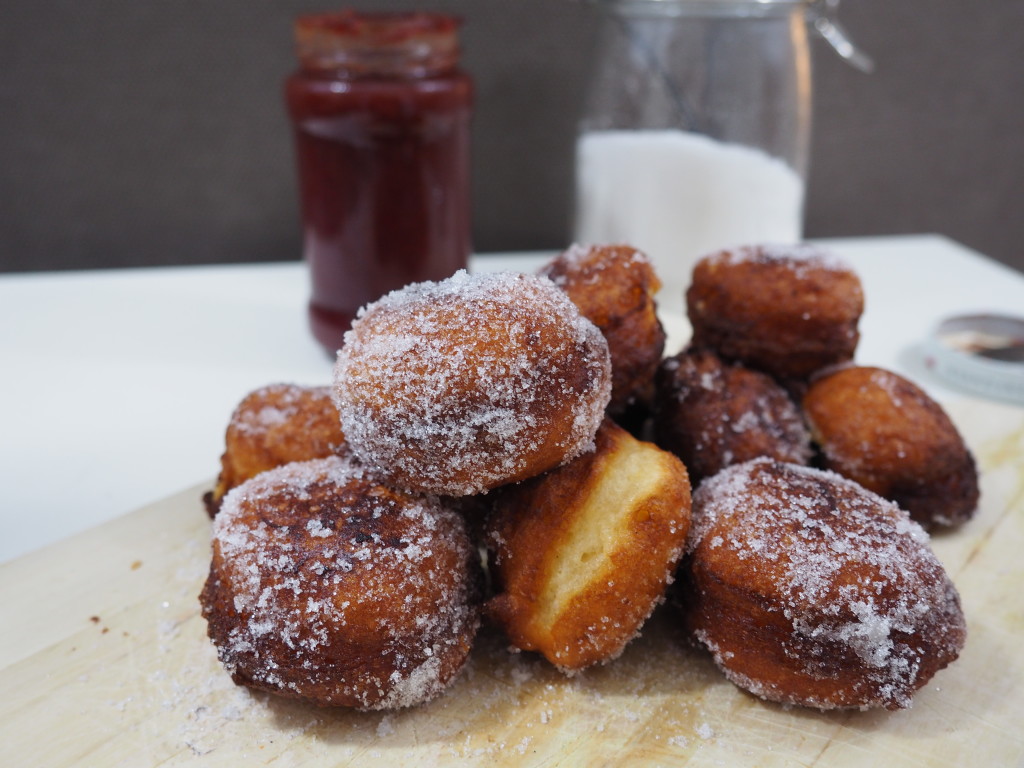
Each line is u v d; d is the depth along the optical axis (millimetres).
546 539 255
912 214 686
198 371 446
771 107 457
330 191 406
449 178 414
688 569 259
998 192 688
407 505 255
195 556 296
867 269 590
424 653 243
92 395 422
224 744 240
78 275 561
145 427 398
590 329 259
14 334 477
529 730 244
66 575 287
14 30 535
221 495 301
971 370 426
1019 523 309
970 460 308
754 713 249
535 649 257
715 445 302
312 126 397
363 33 383
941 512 302
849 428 304
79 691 252
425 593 244
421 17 416
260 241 615
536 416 244
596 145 474
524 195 612
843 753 237
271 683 240
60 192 584
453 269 428
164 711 247
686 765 235
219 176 591
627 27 458
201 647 266
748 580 245
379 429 245
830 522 253
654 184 459
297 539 245
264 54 561
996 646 264
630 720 246
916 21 615
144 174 586
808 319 315
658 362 302
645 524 250
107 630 270
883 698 241
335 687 239
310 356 465
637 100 461
